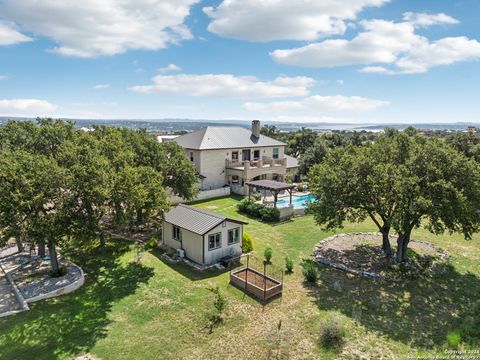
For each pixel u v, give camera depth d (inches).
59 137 1016.2
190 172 1213.1
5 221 652.7
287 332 560.4
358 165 810.2
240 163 1776.6
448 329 572.1
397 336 550.3
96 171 720.3
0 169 671.1
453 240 1051.3
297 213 1342.3
